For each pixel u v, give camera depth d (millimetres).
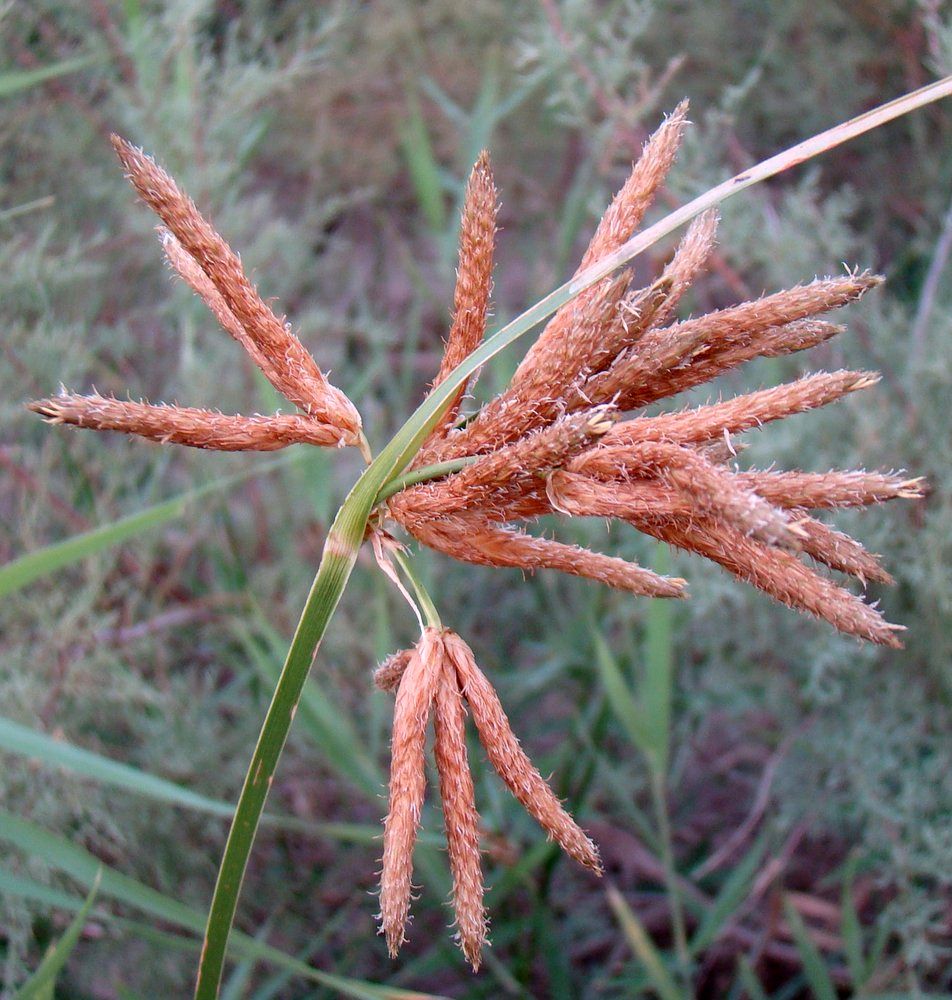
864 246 321
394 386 346
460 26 377
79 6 285
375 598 273
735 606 252
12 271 242
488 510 105
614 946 267
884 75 348
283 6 388
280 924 245
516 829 251
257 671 254
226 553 300
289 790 256
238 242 309
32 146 289
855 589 228
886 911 220
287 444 113
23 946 202
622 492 97
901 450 241
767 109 357
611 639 289
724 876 270
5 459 241
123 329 290
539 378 103
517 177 395
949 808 236
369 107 376
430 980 258
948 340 239
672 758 289
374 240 410
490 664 284
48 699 222
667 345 99
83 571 257
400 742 105
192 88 275
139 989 227
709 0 357
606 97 270
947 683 237
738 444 106
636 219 115
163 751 231
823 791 254
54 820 210
